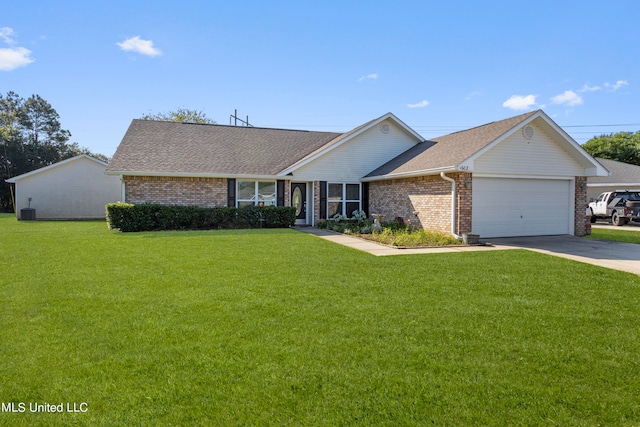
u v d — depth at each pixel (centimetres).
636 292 607
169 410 285
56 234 1343
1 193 4122
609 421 276
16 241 1148
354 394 307
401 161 1738
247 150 1948
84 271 729
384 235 1295
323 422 272
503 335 430
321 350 386
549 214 1455
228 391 310
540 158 1403
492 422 274
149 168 1627
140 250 968
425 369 350
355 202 1886
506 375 340
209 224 1627
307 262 827
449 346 400
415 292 599
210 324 454
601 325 464
